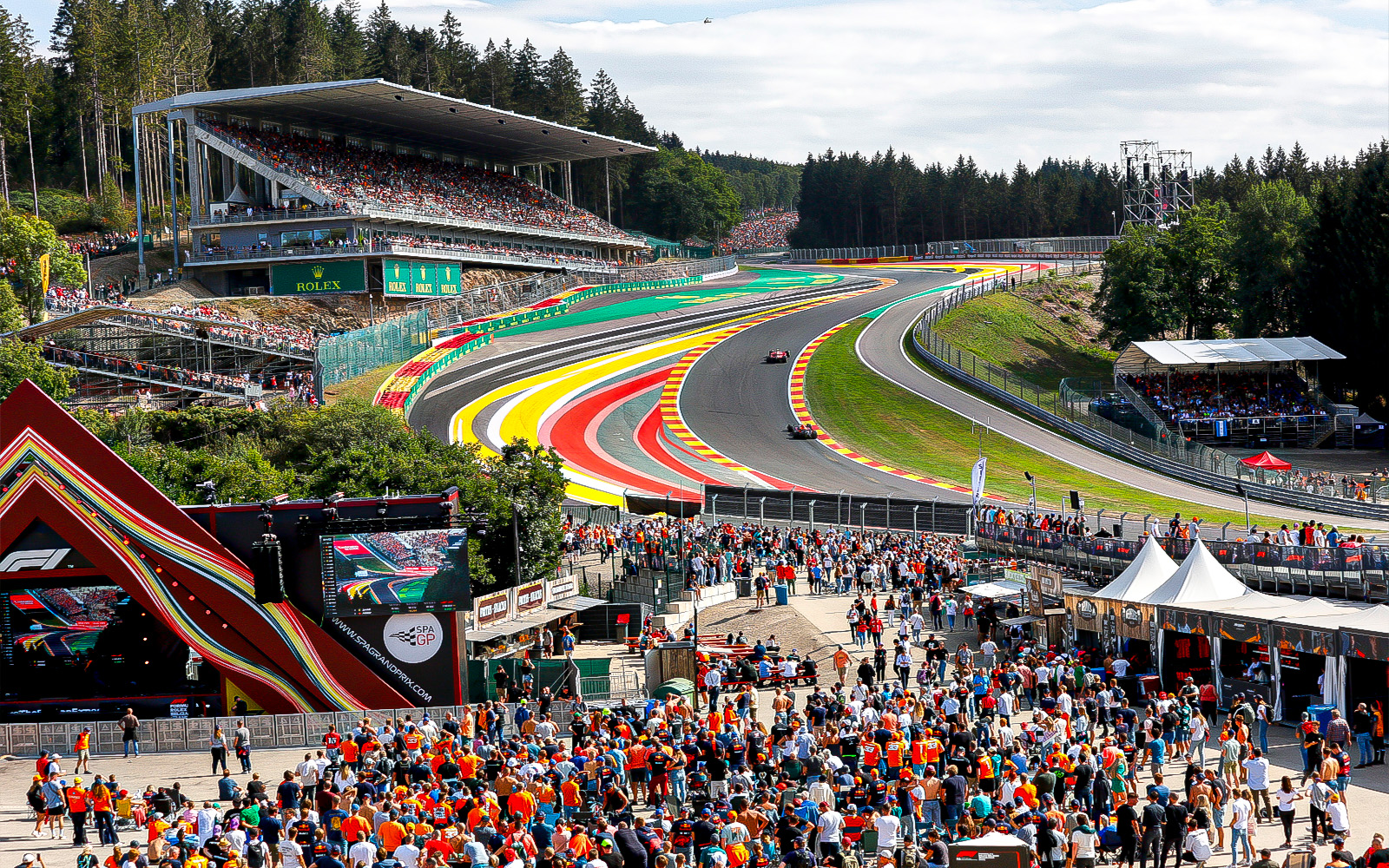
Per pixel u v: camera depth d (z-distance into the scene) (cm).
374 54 19838
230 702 3947
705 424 9425
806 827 2264
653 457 8531
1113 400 9481
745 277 18525
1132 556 4847
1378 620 3206
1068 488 7969
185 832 2319
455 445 6259
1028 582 4581
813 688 4325
